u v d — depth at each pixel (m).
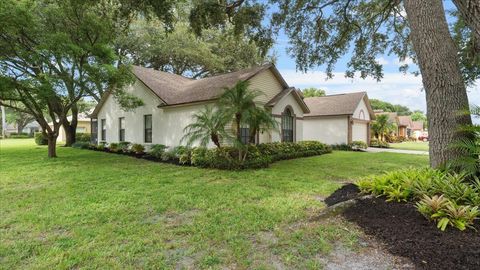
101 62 10.62
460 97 4.52
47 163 10.05
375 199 4.20
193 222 4.01
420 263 2.61
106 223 4.00
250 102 9.06
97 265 2.83
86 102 24.66
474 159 4.14
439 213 3.21
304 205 4.80
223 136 9.01
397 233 3.16
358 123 22.06
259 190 5.86
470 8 3.99
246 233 3.59
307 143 14.02
